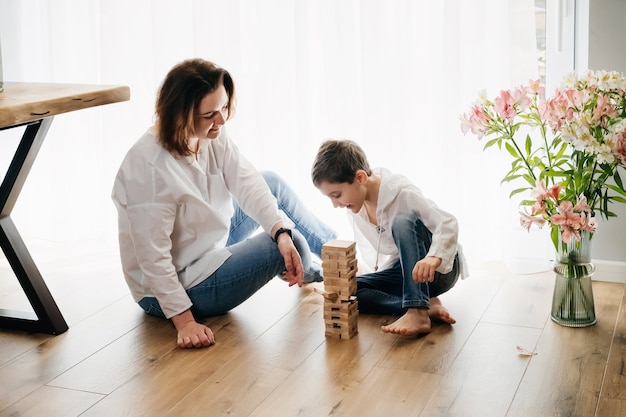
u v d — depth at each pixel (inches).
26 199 141.8
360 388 84.2
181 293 97.3
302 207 110.3
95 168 139.3
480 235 119.2
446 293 109.5
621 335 94.9
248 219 109.3
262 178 104.8
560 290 98.0
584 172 94.3
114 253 132.0
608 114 88.4
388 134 120.4
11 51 137.6
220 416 79.7
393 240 101.2
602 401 80.0
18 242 99.6
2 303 112.0
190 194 95.3
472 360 89.7
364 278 103.0
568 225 91.0
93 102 96.0
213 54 127.4
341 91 121.2
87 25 135.5
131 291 103.3
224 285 98.9
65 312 107.3
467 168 117.0
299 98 122.9
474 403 80.4
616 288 109.7
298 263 100.0
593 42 106.9
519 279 113.8
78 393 85.4
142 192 94.8
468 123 96.5
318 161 97.7
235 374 88.3
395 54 118.0
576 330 96.7
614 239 111.5
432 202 98.1
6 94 94.1
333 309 96.0
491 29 114.3
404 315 97.4
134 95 132.0
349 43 119.6
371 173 100.3
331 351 93.0
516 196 116.0
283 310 105.3
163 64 129.0
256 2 123.3
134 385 86.7
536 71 111.9
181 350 94.7
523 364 88.4
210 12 125.8
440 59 116.7
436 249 94.1
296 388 84.7
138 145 96.3
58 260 129.1
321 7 120.0
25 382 88.0
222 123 94.9
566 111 89.3
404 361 89.9
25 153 98.4
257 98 126.8
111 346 96.3
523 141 114.0
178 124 92.8
